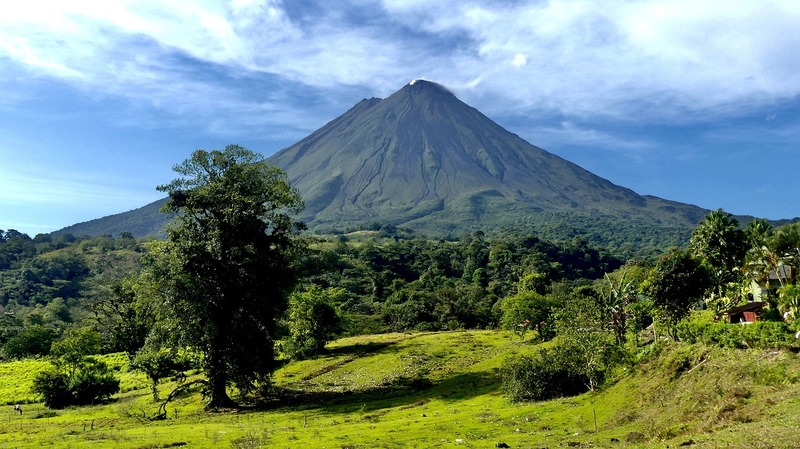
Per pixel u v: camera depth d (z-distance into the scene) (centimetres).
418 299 12112
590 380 3634
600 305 4241
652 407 2630
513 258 19238
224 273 4262
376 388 5188
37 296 16525
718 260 6053
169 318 4172
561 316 4403
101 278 18525
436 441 2631
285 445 2644
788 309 4172
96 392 5334
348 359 6869
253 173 4431
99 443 2800
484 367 5666
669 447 1827
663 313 3894
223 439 2867
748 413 1927
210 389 4469
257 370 4494
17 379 6838
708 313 5466
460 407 3884
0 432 3334
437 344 7512
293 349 7200
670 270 3912
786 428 1620
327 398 4816
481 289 14225
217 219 4322
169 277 4094
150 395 5444
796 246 5312
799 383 2045
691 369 2755
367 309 12281
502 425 2989
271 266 4428
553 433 2630
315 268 4850
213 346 4362
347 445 2598
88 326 9144
